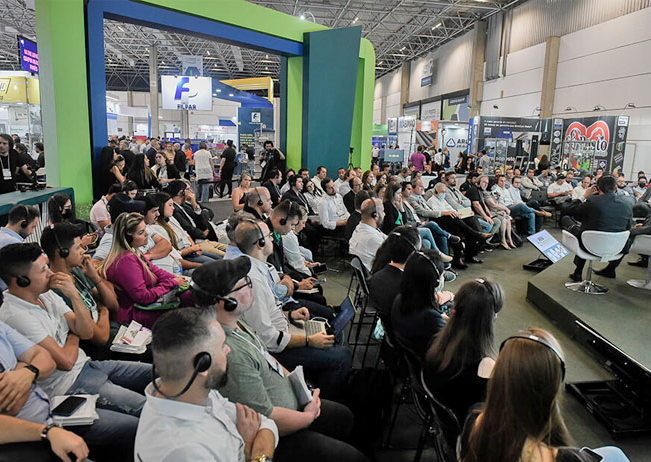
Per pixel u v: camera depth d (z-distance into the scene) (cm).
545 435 102
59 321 180
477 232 593
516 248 700
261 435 128
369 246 361
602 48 1210
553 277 464
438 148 1550
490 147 1249
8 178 455
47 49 513
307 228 551
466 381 157
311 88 779
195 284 148
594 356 317
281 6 1526
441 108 2100
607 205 385
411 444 223
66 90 516
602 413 244
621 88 1156
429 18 1639
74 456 130
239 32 688
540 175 1026
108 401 170
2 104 1094
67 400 155
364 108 938
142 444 100
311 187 638
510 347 105
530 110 1507
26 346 151
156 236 316
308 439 155
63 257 205
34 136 1115
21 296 165
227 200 934
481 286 159
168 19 601
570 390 271
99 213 415
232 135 2498
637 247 418
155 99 2041
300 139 850
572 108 1330
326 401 187
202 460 99
